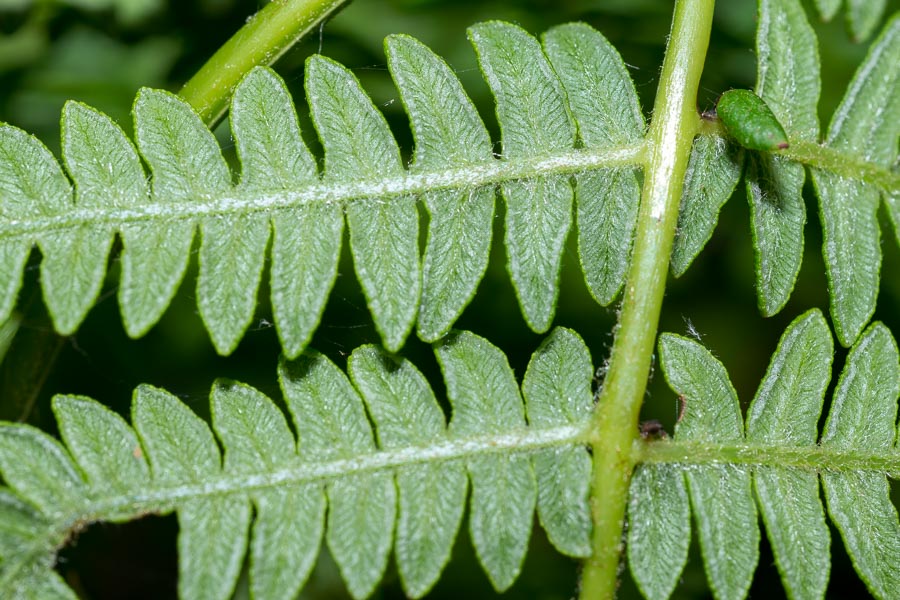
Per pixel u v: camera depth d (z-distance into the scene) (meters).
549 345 0.24
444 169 0.24
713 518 0.24
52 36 0.27
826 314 0.29
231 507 0.23
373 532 0.24
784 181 0.25
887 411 0.24
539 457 0.24
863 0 0.25
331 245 0.24
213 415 0.24
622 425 0.24
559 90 0.24
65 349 0.27
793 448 0.24
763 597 0.27
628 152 0.24
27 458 0.23
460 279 0.24
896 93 0.25
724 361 0.29
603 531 0.24
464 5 0.28
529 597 0.27
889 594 0.24
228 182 0.24
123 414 0.27
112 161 0.24
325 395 0.24
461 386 0.24
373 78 0.27
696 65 0.24
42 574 0.23
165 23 0.27
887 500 0.24
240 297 0.24
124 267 0.24
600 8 0.28
